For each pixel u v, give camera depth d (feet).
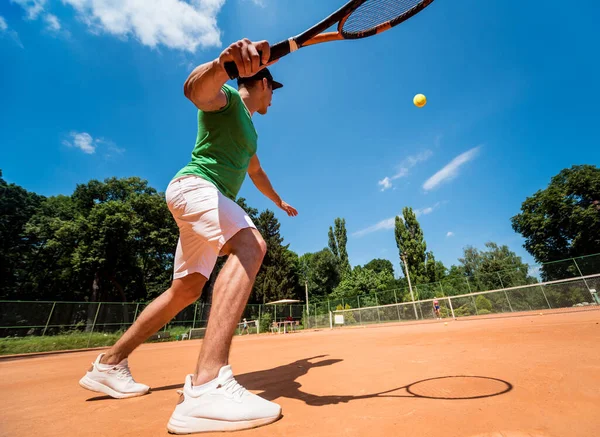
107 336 51.67
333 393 4.64
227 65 3.58
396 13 5.61
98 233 84.94
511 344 9.01
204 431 3.20
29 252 92.38
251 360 10.71
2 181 100.48
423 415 3.12
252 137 5.67
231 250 4.34
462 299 51.52
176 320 68.13
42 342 44.01
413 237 104.88
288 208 9.52
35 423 4.06
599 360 5.36
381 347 12.01
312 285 127.54
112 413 4.45
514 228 101.50
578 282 41.01
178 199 4.82
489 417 2.90
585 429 2.46
